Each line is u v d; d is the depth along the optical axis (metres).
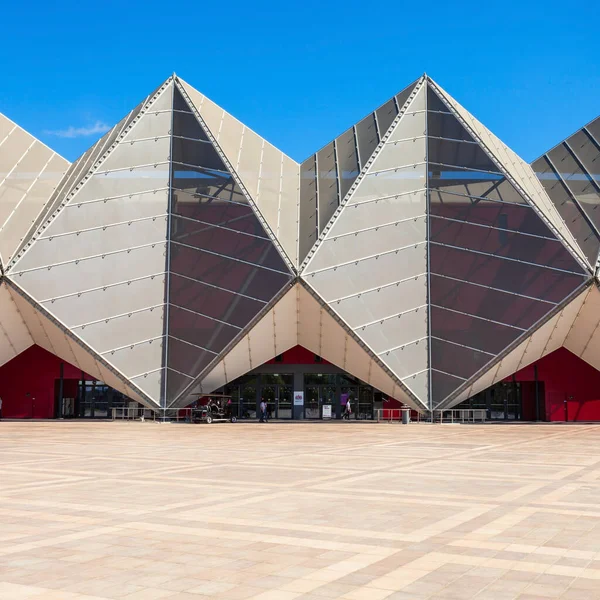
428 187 36.44
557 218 37.22
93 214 35.88
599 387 39.91
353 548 7.71
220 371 36.12
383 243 35.84
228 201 36.25
